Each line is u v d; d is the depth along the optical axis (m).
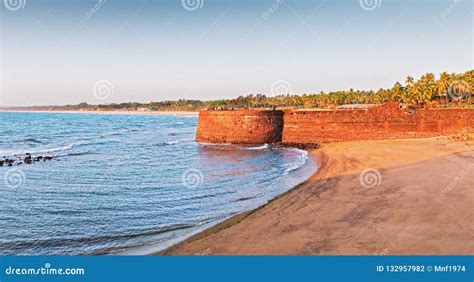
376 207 19.58
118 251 16.12
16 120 169.12
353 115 58.28
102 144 72.31
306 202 21.73
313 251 14.27
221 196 26.88
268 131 62.09
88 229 19.70
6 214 22.95
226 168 41.56
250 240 16.03
